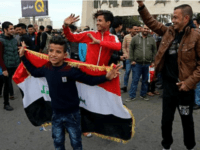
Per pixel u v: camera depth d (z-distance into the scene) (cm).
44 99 265
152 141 303
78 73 209
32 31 645
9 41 445
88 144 296
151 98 513
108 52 248
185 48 211
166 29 237
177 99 236
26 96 263
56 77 210
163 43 229
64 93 212
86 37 253
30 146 295
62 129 225
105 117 245
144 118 389
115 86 221
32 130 344
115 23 359
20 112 424
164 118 249
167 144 260
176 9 215
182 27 216
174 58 227
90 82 212
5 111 430
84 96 248
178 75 225
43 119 272
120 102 225
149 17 237
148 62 465
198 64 212
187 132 243
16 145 298
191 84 212
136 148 285
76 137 222
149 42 454
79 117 226
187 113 233
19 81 258
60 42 202
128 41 535
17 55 461
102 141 304
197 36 205
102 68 210
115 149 284
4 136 324
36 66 233
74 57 506
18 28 561
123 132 242
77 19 236
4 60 449
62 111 216
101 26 245
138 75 476
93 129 259
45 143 303
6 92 431
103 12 244
